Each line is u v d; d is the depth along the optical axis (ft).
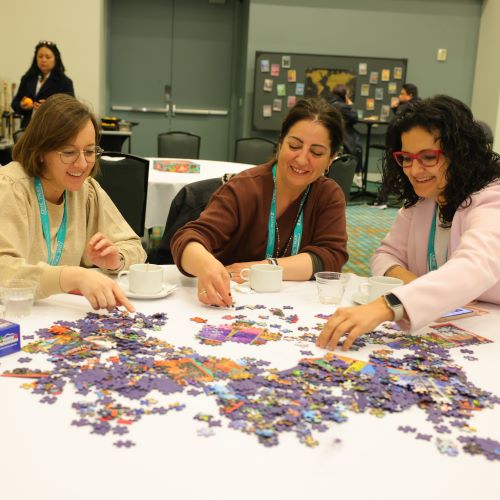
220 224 6.65
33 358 4.00
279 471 2.89
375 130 30.73
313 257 6.66
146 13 31.07
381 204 26.81
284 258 6.57
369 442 3.18
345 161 15.75
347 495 2.75
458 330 5.01
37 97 20.71
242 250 7.06
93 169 6.70
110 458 2.93
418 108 5.70
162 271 5.61
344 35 29.71
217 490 2.73
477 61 30.50
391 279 5.68
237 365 4.01
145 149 32.58
